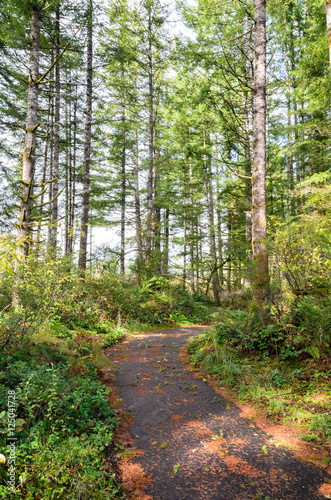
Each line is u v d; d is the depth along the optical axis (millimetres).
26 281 5293
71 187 19828
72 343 5477
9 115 11648
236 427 3693
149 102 15133
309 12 12648
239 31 10367
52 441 2631
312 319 5043
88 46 11203
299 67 10828
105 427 3131
